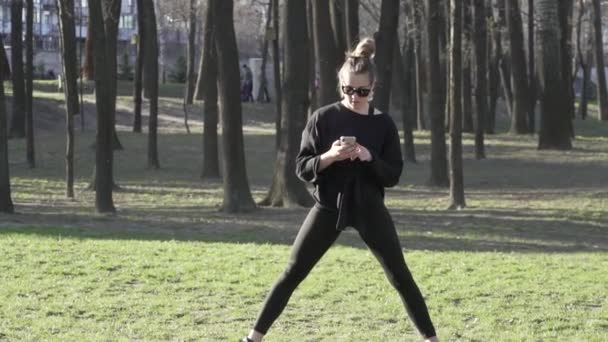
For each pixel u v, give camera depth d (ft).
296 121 66.69
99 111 60.44
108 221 56.54
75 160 105.81
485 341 26.18
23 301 29.73
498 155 116.57
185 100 137.59
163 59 231.30
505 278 35.63
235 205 63.36
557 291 33.12
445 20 123.54
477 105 111.75
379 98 84.02
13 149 113.70
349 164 21.58
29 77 95.61
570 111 141.69
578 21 181.98
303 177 21.72
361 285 33.32
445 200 75.87
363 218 21.71
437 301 31.17
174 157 111.45
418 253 42.29
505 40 158.51
